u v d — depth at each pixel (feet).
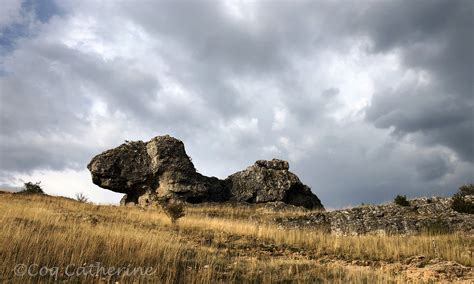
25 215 61.57
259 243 62.54
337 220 93.56
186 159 142.00
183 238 60.29
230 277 36.99
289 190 145.48
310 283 37.06
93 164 136.15
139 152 141.90
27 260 34.40
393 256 54.90
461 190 108.78
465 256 53.01
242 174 148.46
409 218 87.71
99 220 72.79
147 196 135.23
